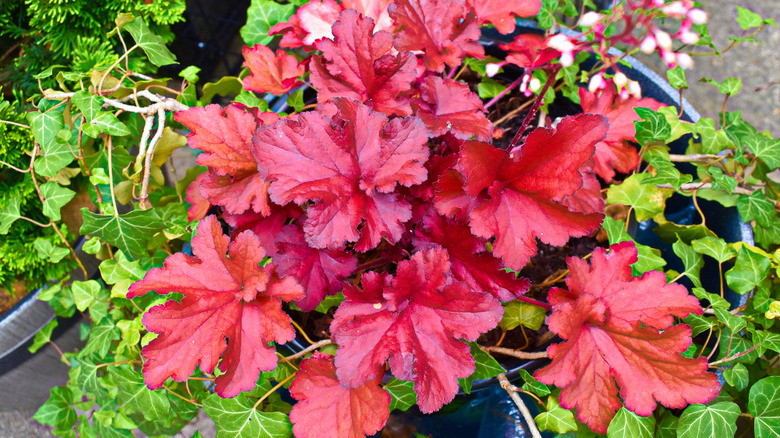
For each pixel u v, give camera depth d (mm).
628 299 381
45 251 516
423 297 374
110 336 504
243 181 401
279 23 462
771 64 839
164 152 472
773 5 872
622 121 464
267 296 374
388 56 390
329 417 369
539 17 497
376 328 367
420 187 407
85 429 562
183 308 366
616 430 388
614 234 422
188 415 493
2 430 702
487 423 471
